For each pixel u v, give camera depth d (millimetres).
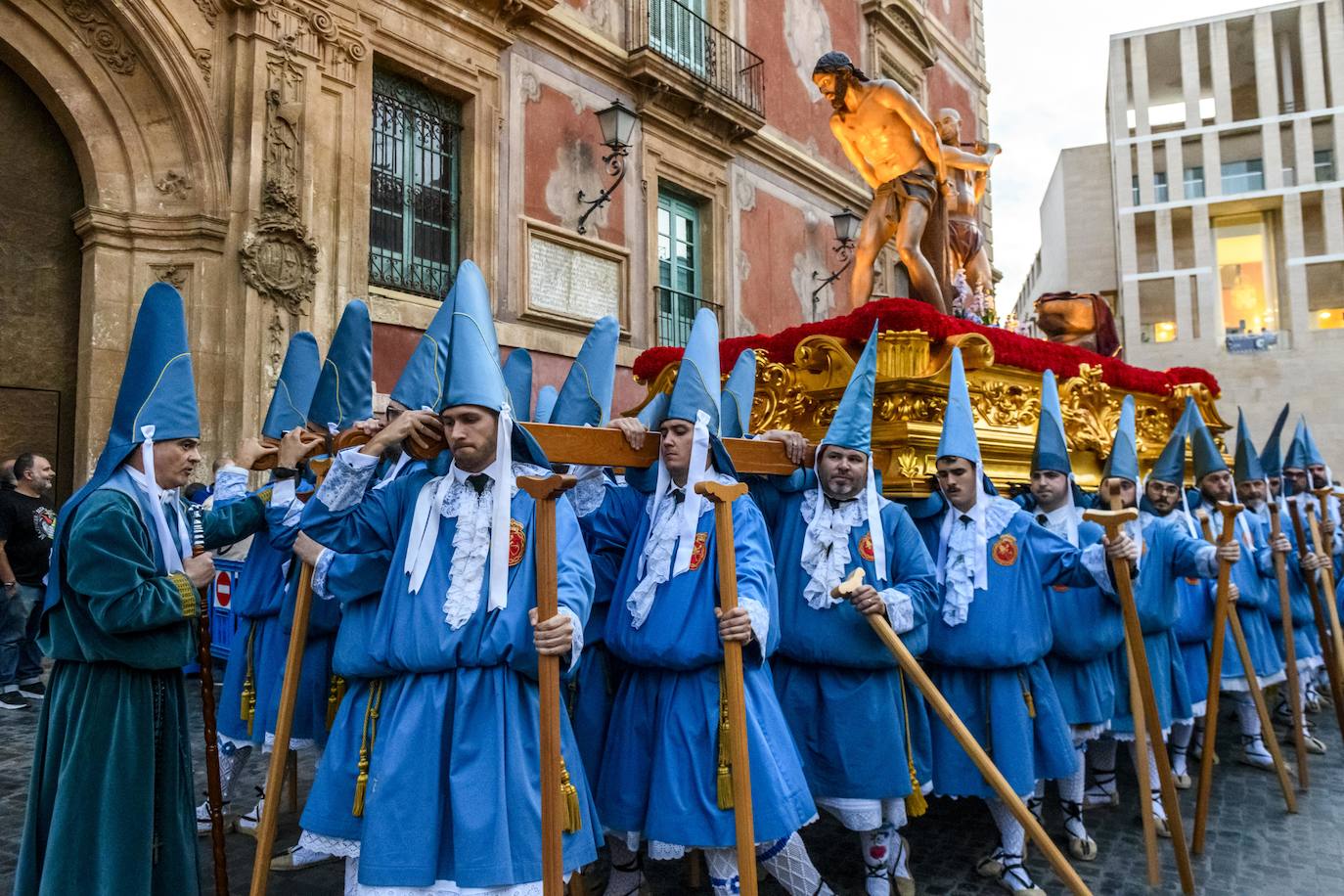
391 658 2277
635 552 2795
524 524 2342
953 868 3398
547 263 10023
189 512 2773
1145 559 3980
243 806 3988
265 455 3207
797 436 3188
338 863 3326
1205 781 3596
